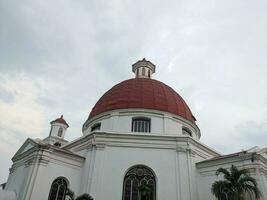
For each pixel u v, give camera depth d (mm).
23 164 26047
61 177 24500
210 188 23703
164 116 30406
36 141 25531
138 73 45406
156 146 25938
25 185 22453
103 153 25469
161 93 33531
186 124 31875
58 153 25172
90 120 33031
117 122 29922
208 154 28469
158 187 23594
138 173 24703
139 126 29969
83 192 23531
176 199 22969
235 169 19781
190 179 24109
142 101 31484
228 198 18844
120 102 31766
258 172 21984
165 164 24891
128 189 23844
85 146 27469
